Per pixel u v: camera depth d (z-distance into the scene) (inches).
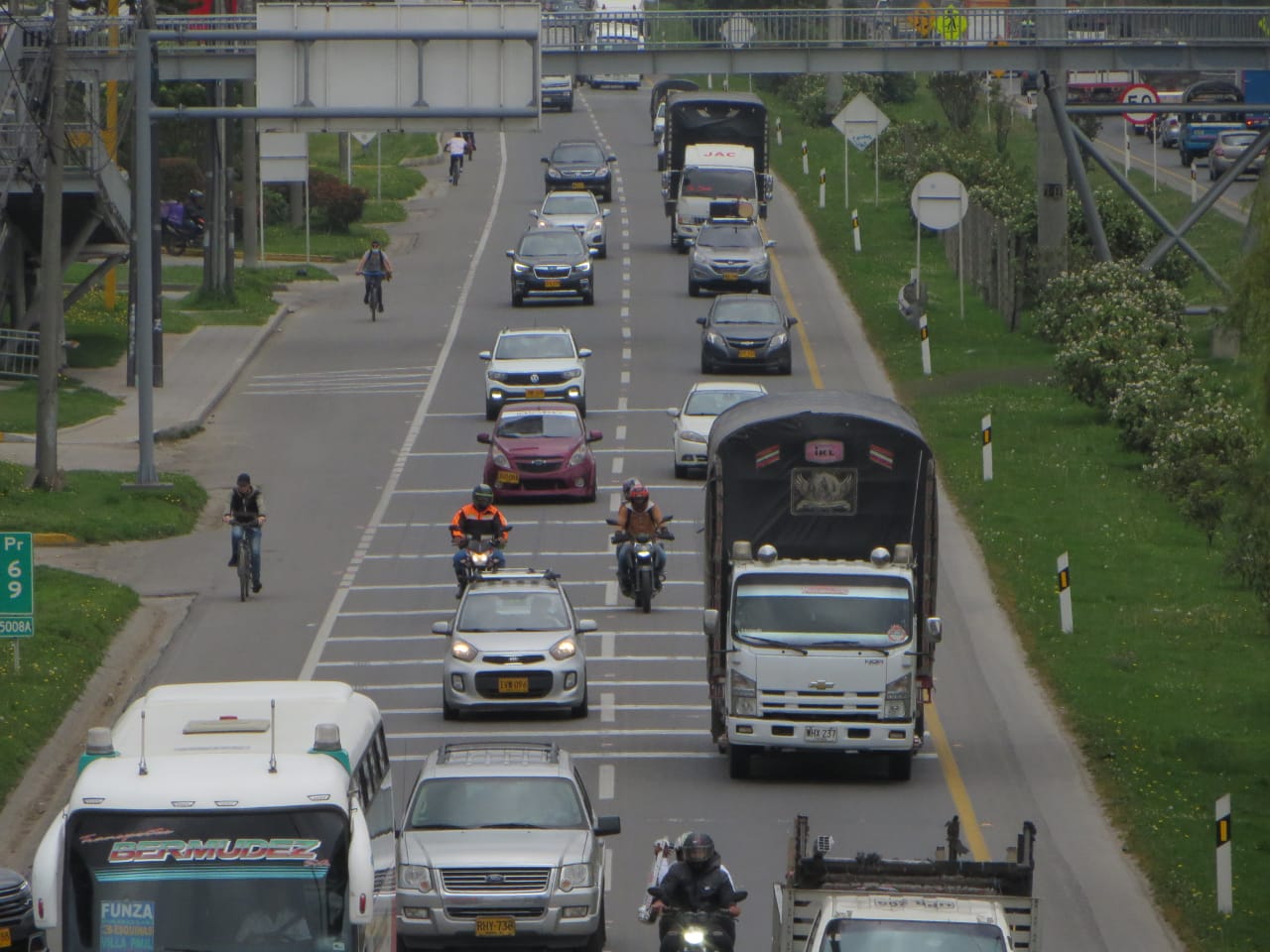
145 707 2477.9
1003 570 5206.7
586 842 2869.1
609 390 7603.4
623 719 4106.8
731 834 3356.3
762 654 3631.9
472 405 7421.3
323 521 5861.2
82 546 5541.3
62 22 5787.4
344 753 2304.4
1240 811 3484.3
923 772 3774.6
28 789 3599.9
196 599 5059.1
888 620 3663.9
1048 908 3026.6
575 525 5797.2
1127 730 3954.2
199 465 6530.5
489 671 4030.5
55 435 5930.1
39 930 2785.4
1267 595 3383.4
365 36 6314.0
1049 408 7047.2
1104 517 5693.9
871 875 2379.4
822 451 3804.1
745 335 7760.8
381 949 2493.8
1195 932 2886.3
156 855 2192.4
